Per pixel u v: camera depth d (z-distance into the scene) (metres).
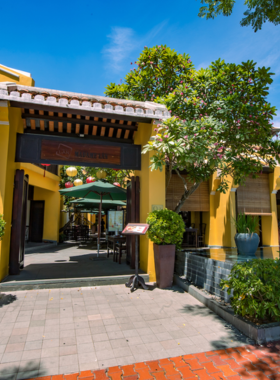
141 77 9.36
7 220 5.32
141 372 2.60
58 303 4.35
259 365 2.74
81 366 2.68
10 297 4.57
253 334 3.25
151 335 3.35
